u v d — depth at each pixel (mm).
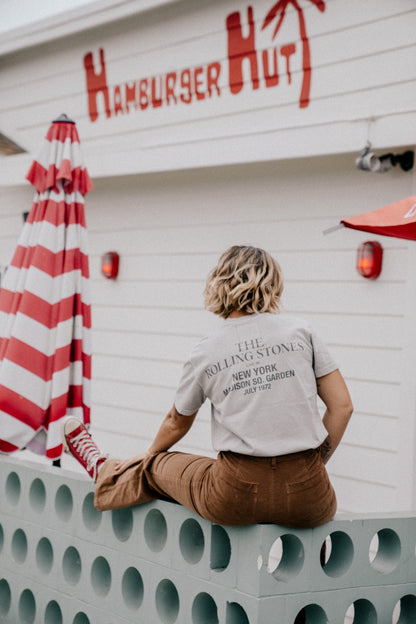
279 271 2721
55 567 3576
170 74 5746
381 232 3225
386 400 4598
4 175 6734
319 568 2744
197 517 2883
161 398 5949
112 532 3287
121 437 6215
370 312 4703
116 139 6176
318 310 4980
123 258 6262
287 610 2670
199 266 5727
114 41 6090
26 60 6805
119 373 6254
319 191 5004
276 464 2506
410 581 2947
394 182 4605
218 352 2619
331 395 2631
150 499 3086
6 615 3908
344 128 4559
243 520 2605
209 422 5539
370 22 4641
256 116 5262
